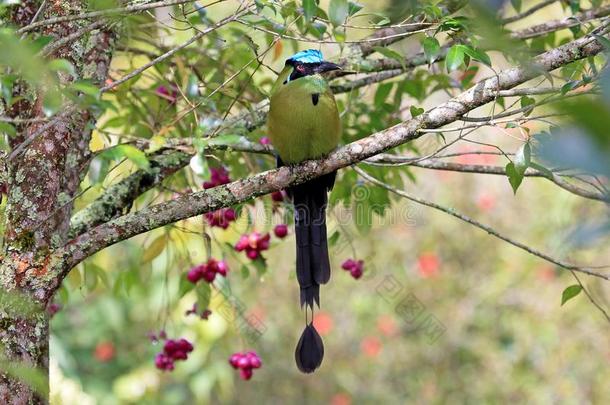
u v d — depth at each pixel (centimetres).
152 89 901
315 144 739
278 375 1570
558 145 223
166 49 865
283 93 735
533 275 1541
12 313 581
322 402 1571
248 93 930
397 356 1577
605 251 1456
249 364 853
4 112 629
